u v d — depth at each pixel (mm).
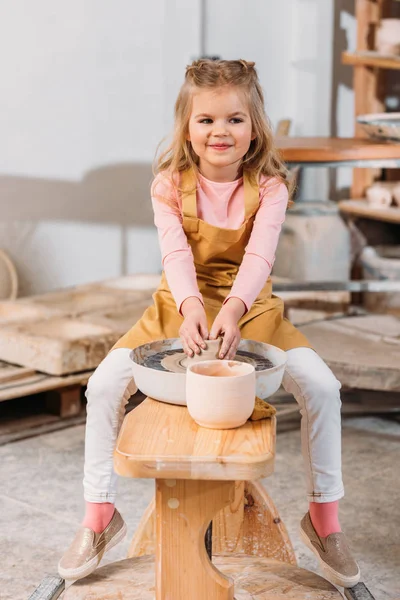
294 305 4125
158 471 1397
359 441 3146
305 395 1937
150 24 4598
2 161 4250
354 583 1885
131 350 1844
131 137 4641
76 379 3301
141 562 1871
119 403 1927
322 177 5180
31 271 4422
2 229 4305
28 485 2760
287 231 4340
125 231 4699
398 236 4887
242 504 2002
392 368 3035
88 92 4449
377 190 4508
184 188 2049
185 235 2043
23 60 4230
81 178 4504
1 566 2270
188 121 1951
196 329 1745
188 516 1507
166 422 1529
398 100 4871
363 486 2770
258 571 1831
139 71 4605
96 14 4414
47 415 3354
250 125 1913
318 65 5141
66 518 2541
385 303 4621
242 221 2055
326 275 4355
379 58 4473
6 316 3781
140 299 4012
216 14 4797
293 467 2908
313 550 1969
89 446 1939
